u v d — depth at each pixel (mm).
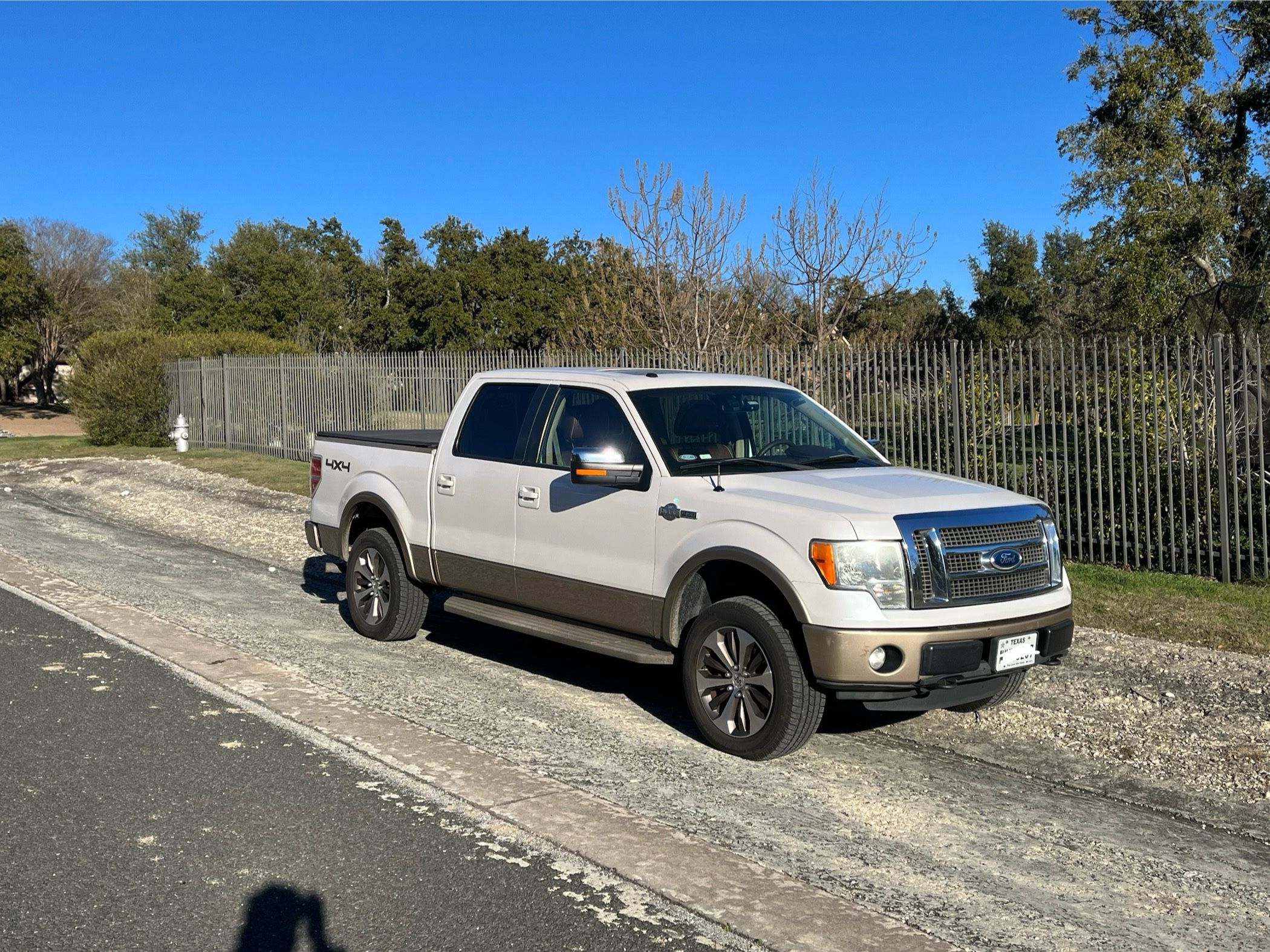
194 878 4203
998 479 11727
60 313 66375
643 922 3912
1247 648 7941
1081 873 4477
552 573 6773
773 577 5535
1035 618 5730
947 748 6062
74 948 3660
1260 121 27656
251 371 25156
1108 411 10727
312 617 9195
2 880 4168
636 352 19906
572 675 7496
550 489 6812
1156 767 5766
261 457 23641
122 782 5188
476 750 5734
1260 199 26922
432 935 3791
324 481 8867
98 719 6152
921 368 12359
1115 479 11016
